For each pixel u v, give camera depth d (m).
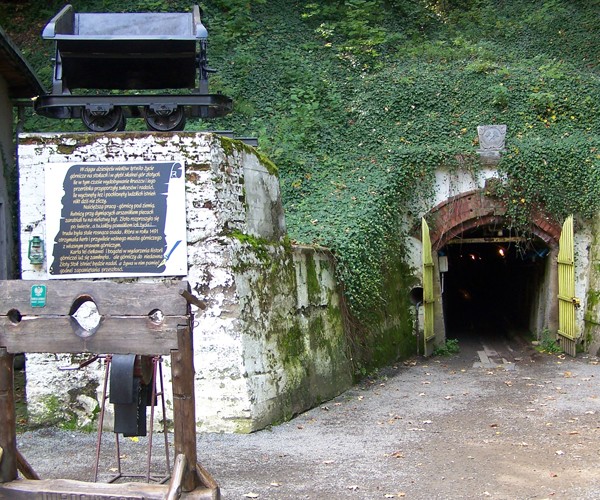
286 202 13.32
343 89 17.33
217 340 7.48
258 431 7.63
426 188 14.29
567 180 13.98
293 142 15.04
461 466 6.43
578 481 5.95
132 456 6.57
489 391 10.44
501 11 21.94
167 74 8.12
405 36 20.62
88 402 7.58
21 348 4.34
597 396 9.91
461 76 16.59
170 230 7.42
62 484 4.25
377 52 19.19
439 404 9.51
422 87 16.27
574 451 6.97
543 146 14.15
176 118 7.93
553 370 12.23
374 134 15.59
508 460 6.65
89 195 7.43
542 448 7.11
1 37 9.79
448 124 15.52
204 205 7.46
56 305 4.34
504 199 14.15
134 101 7.79
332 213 12.52
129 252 7.41
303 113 15.96
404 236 14.23
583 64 18.80
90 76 8.07
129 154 7.46
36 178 7.51
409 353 14.02
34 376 7.63
